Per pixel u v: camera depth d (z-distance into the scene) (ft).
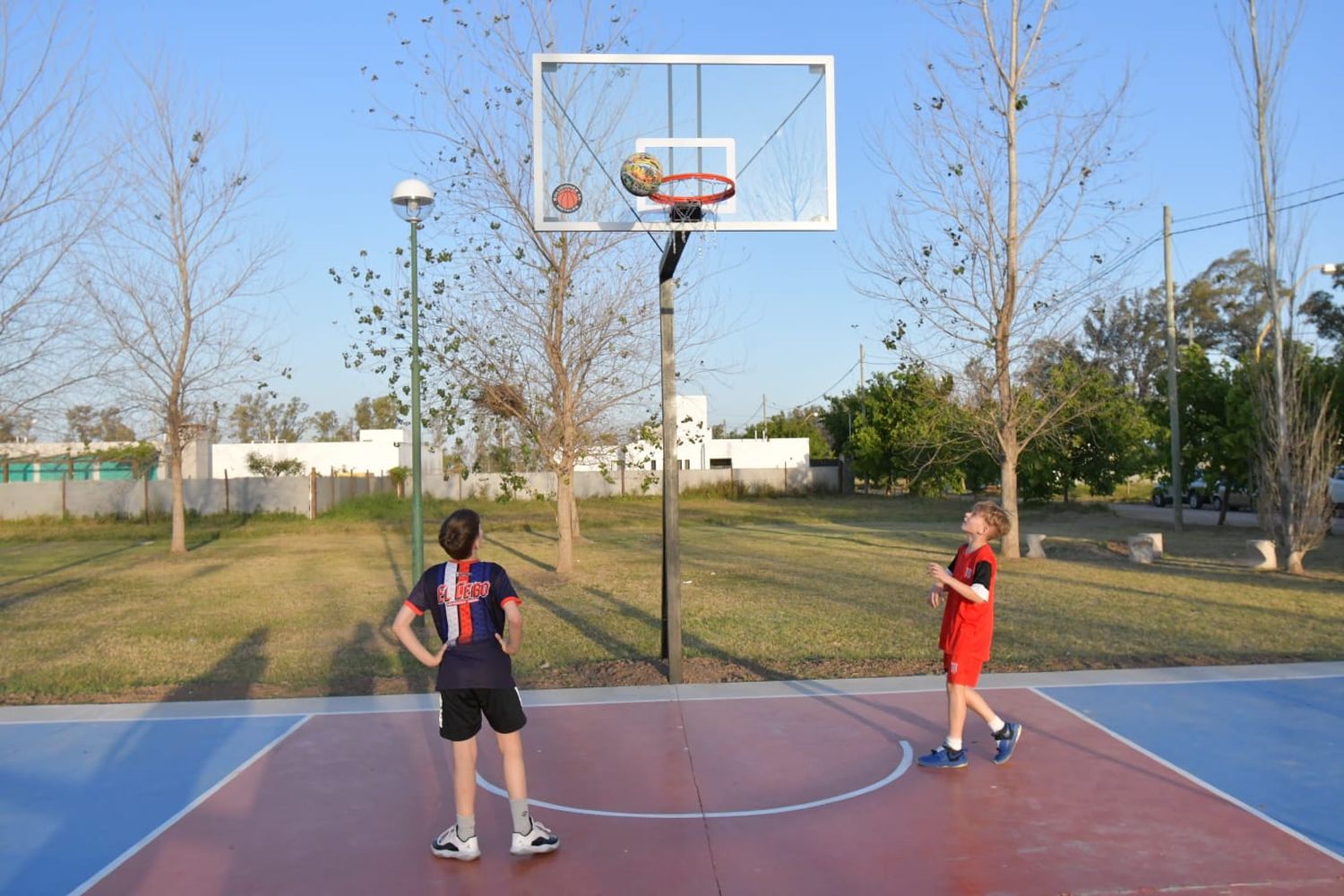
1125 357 181.27
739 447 182.80
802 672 31.48
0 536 98.94
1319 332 149.89
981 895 15.29
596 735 24.48
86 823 18.84
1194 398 96.12
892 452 152.87
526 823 17.07
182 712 27.27
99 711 27.55
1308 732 23.89
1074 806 19.12
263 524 108.78
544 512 131.64
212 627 42.14
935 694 28.17
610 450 61.36
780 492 164.66
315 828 18.54
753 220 31.19
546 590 52.75
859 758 22.35
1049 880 15.79
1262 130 56.75
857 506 141.38
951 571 22.04
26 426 42.93
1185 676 29.94
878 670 31.60
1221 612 42.22
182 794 20.52
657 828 18.28
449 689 16.62
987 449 67.87
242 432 242.37
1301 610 42.65
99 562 73.77
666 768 21.81
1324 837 17.46
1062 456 109.50
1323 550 69.97
